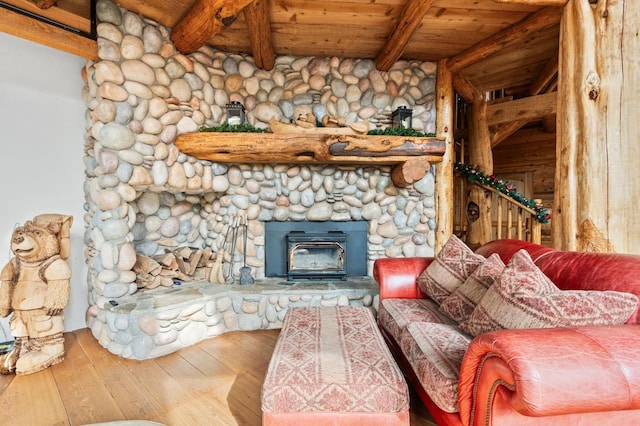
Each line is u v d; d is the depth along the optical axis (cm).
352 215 341
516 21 275
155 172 274
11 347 243
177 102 284
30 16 215
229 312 292
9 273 221
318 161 307
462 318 187
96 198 261
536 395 88
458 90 396
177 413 176
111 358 238
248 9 232
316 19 269
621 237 221
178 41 278
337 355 153
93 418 172
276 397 136
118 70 252
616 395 90
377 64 334
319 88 337
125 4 250
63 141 281
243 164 327
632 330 107
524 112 398
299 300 300
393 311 216
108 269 257
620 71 220
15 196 257
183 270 319
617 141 221
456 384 127
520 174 511
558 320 125
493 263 192
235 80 323
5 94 250
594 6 226
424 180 341
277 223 344
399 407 136
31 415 174
